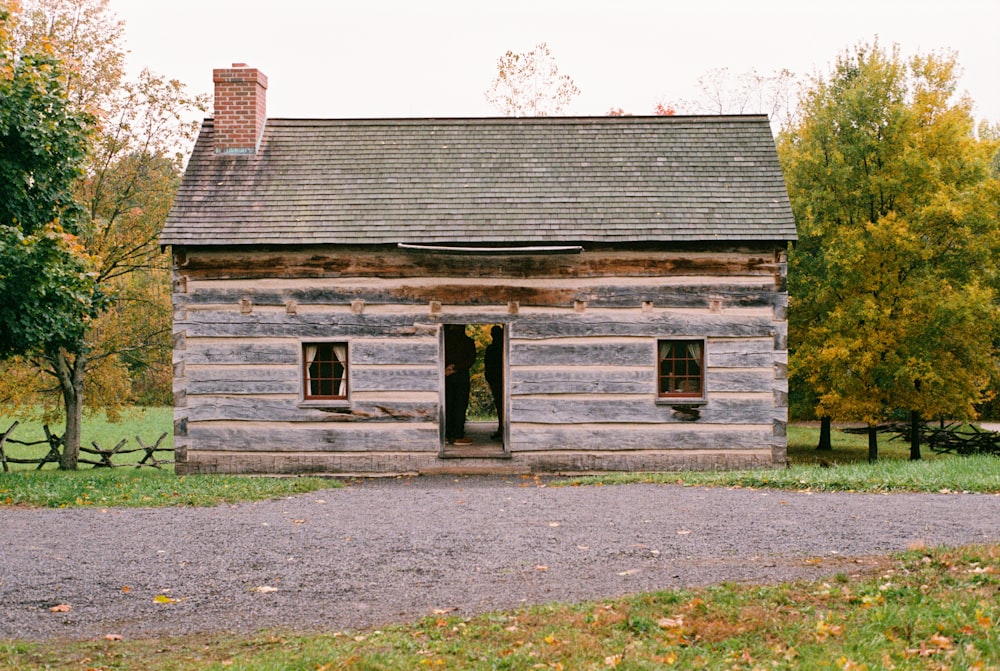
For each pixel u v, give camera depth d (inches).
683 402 594.9
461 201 624.7
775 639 248.2
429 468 601.9
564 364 600.1
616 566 326.6
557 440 599.2
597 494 477.4
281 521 418.0
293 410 602.5
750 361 596.1
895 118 756.0
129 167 869.8
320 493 510.9
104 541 378.0
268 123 689.0
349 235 599.2
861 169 786.8
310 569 333.1
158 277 965.8
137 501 474.9
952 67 772.6
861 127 787.4
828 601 273.4
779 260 596.1
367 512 439.5
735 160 652.7
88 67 843.4
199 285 604.4
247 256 603.8
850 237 736.3
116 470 818.8
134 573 329.7
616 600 283.9
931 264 756.0
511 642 252.8
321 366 614.2
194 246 597.6
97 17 853.8
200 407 605.3
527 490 506.9
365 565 337.4
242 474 602.9
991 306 720.3
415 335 603.2
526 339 601.0
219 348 603.8
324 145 674.2
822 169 789.2
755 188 628.1
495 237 593.6
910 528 364.8
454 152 667.4
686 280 597.6
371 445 602.2
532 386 600.4
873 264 747.4
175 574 328.2
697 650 241.9
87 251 795.4
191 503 470.6
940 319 711.7
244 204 625.6
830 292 765.9
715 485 500.7
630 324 597.9
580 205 618.2
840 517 391.9
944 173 751.1
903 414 1227.9
